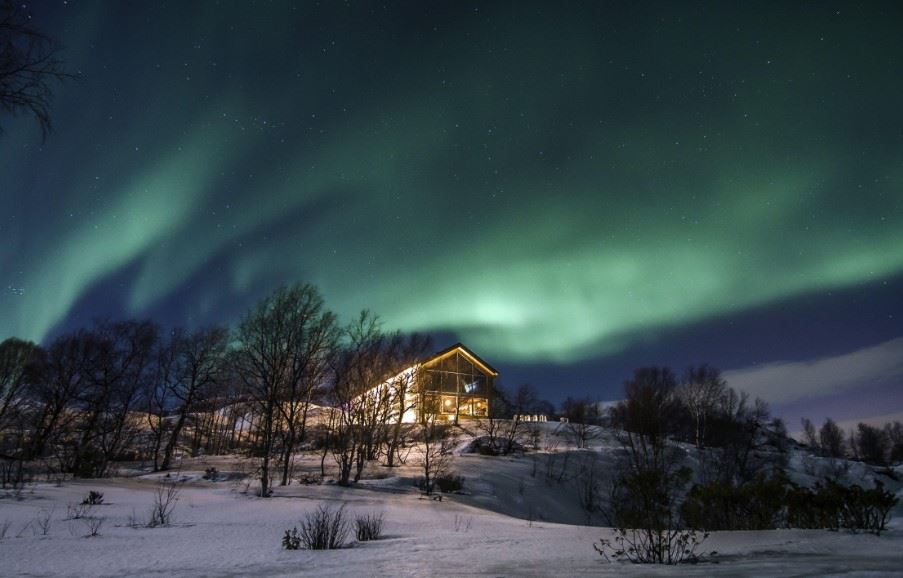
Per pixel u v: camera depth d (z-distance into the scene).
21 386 44.66
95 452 44.41
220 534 13.72
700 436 65.25
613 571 6.32
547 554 9.17
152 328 50.91
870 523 14.02
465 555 9.06
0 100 6.97
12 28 6.93
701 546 9.62
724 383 70.81
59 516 17.61
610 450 50.47
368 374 40.16
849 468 57.47
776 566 6.14
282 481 34.22
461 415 63.53
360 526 13.66
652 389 60.91
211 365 50.09
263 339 36.41
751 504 16.33
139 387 49.31
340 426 40.22
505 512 32.50
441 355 63.97
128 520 17.12
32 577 7.21
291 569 7.43
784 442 72.50
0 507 19.23
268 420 35.59
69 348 47.72
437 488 34.59
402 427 56.25
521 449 51.44
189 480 36.28
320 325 37.91
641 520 11.24
